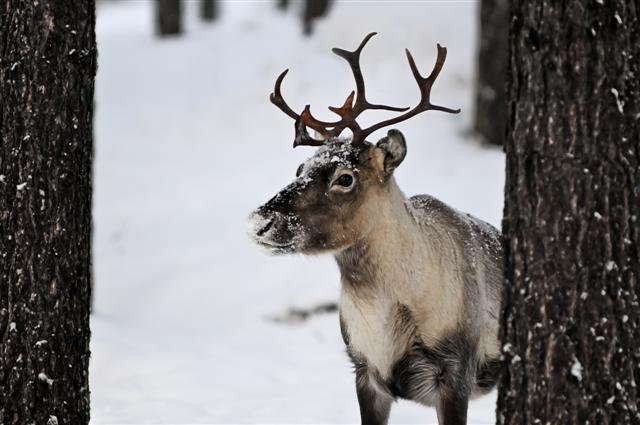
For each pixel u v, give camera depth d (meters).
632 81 8.76
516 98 8.98
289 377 18.23
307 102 41.00
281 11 62.53
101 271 27.17
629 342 8.84
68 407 10.80
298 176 11.73
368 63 42.25
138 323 23.11
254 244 11.30
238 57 47.41
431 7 45.50
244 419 15.11
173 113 43.09
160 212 31.61
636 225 8.84
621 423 8.84
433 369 11.70
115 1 89.19
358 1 47.44
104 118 43.28
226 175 35.69
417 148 34.06
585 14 8.58
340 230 11.38
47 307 10.54
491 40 33.97
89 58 10.73
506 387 9.28
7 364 10.54
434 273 11.59
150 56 50.06
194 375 17.88
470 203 27.45
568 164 8.73
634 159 8.80
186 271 26.36
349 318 11.88
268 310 23.36
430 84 11.66
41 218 10.46
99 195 33.94
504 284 9.30
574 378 8.85
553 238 8.83
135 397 16.52
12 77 10.37
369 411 12.10
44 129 10.41
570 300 8.82
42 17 10.32
